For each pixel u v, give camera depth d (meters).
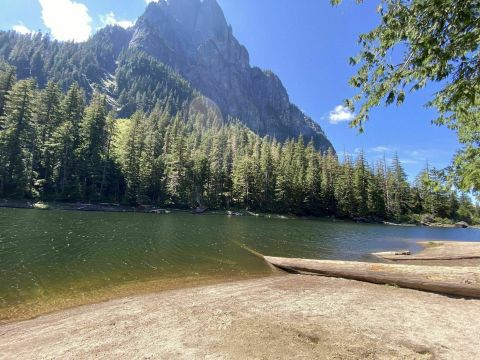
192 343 7.36
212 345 7.22
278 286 13.99
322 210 83.06
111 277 14.10
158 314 9.68
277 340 7.49
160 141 85.62
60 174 59.44
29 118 55.78
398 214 89.62
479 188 6.67
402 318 9.52
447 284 12.48
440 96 4.48
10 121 53.84
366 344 7.37
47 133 61.31
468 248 29.14
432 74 3.99
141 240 24.22
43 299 10.96
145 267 16.31
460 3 3.51
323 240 32.59
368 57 4.51
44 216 37.12
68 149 59.97
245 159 83.19
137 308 10.32
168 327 8.51
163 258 18.55
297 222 61.00
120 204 63.22
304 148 106.69
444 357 6.80
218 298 11.74
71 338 7.82
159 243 23.38
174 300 11.37
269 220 61.66
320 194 82.50
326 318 9.41
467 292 12.05
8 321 9.07
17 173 52.91
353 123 4.79
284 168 86.31
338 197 82.62
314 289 13.47
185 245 23.42
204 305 10.73
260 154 99.06
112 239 23.67
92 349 7.14
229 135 129.50
